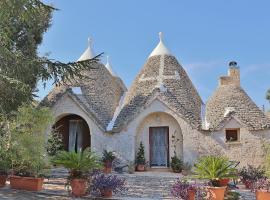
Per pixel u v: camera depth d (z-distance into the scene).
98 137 23.95
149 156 23.89
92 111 24.70
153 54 27.97
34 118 16.45
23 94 15.67
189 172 21.34
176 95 24.91
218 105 24.38
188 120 22.91
